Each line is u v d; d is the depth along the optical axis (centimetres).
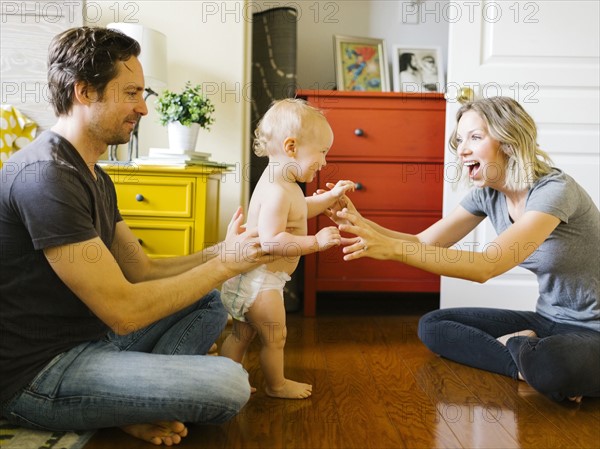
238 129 280
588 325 184
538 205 173
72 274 125
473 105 184
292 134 163
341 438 142
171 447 135
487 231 284
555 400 172
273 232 157
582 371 163
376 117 290
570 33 279
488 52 281
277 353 168
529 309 282
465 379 192
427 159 292
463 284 283
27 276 130
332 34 341
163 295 133
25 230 128
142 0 275
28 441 133
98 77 135
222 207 281
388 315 301
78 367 132
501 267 166
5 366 129
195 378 129
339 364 208
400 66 328
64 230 124
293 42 310
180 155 237
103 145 144
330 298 349
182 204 231
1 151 253
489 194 200
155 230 232
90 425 134
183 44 277
